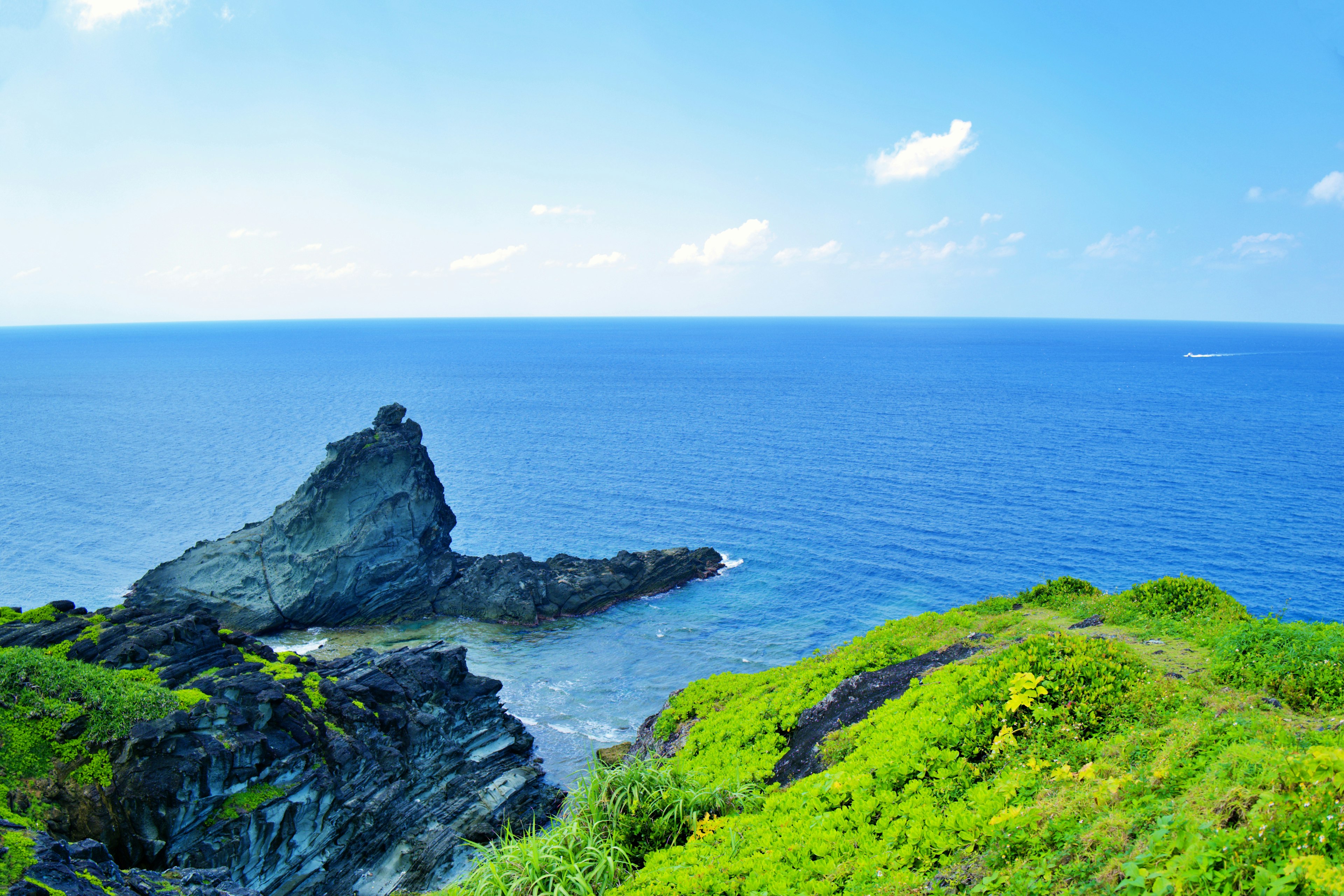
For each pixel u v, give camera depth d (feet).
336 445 233.96
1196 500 326.24
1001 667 60.34
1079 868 36.83
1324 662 50.03
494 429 547.90
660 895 47.85
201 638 117.39
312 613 222.28
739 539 289.74
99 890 63.87
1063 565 252.01
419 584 235.61
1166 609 75.82
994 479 374.02
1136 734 47.14
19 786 88.33
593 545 287.48
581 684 186.70
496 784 134.21
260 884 97.09
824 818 52.13
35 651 104.47
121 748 91.09
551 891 51.42
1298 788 33.60
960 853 43.65
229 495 358.43
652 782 61.31
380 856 112.98
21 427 553.23
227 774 93.91
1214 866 31.89
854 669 81.97
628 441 499.92
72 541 287.07
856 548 274.98
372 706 121.60
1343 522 290.56
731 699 90.38
